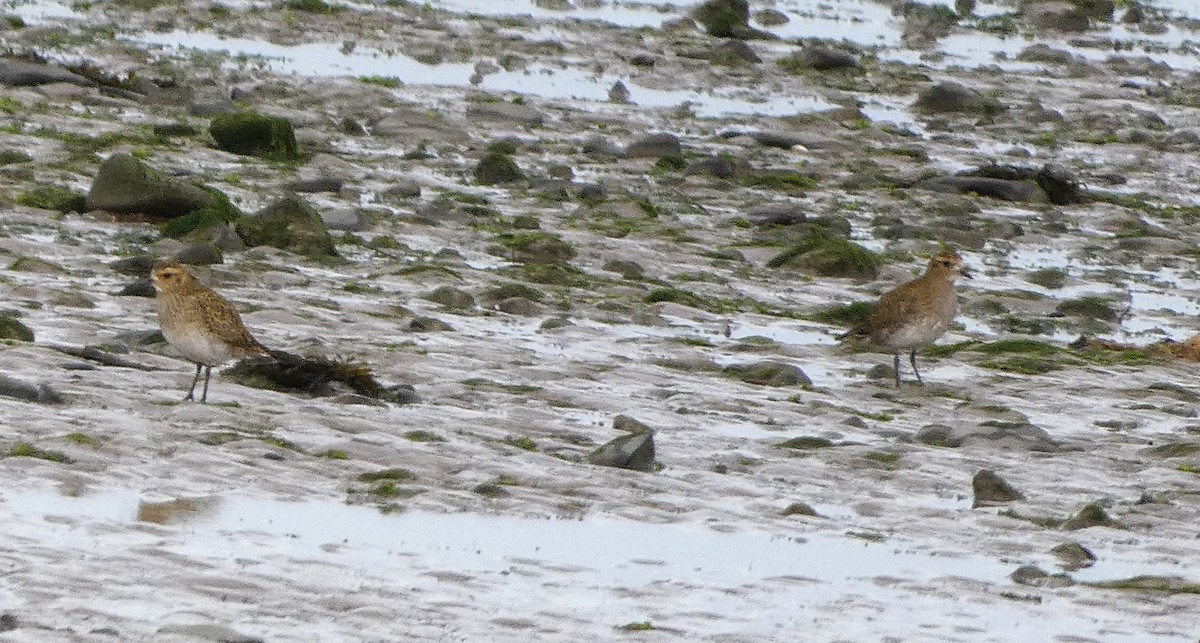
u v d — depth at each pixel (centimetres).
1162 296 9625
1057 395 6938
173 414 5306
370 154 11919
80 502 4369
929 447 5788
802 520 4778
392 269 8388
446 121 13162
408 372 6312
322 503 4581
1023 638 3881
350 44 16525
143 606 3606
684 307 8162
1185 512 5078
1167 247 10881
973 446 5844
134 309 7012
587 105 14788
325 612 3684
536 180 11269
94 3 17312
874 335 6900
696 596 4053
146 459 4803
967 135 14725
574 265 9081
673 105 15112
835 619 3944
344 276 8281
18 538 4019
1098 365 7625
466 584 3997
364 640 3522
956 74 17500
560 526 4559
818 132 14325
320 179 10525
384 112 13412
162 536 4144
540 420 5750
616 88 15275
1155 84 17788
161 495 4500
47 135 11144
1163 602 4184
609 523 4622
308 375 5891
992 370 7412
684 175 12038
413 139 12594
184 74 14312
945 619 3991
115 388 5597
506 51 16825
